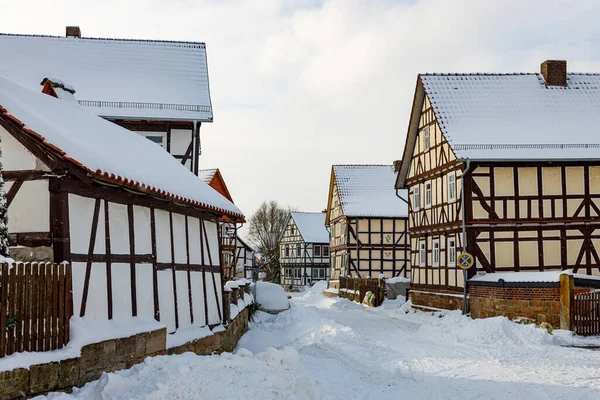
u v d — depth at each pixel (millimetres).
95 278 10289
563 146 26938
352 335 18531
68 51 29281
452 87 30094
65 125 11555
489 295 24047
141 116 26281
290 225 78125
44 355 8125
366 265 49844
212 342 15547
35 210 9625
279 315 27641
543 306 21719
